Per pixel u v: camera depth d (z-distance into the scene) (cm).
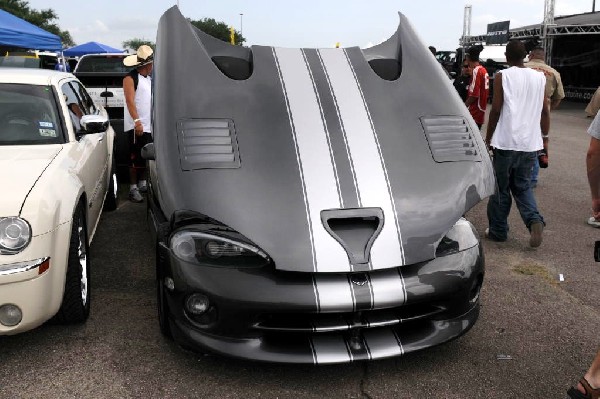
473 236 304
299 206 277
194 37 356
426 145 322
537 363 305
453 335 285
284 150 300
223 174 288
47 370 289
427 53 383
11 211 271
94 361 298
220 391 274
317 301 256
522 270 445
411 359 307
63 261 297
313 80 340
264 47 362
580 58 2531
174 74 330
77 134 411
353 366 299
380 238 271
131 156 623
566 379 290
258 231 268
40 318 282
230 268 265
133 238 512
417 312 278
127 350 310
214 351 266
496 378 290
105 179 516
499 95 477
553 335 338
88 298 351
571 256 480
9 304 270
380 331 279
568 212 624
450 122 340
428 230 281
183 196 282
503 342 328
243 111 317
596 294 400
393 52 388
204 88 326
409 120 332
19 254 269
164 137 306
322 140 306
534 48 670
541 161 586
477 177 315
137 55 593
